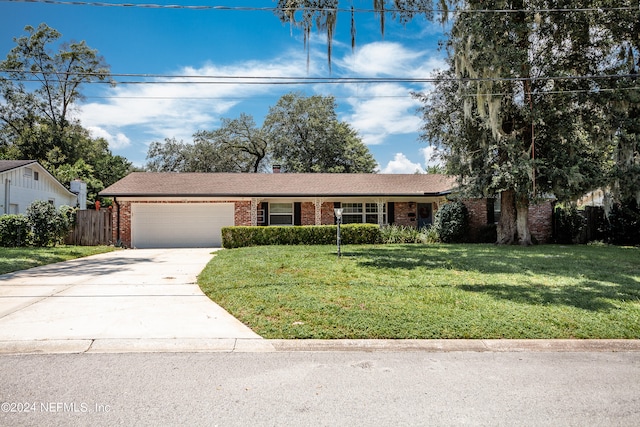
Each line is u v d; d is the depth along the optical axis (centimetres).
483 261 1134
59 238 1744
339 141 3881
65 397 368
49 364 453
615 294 738
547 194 1658
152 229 2003
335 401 364
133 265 1188
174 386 395
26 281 909
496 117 1454
